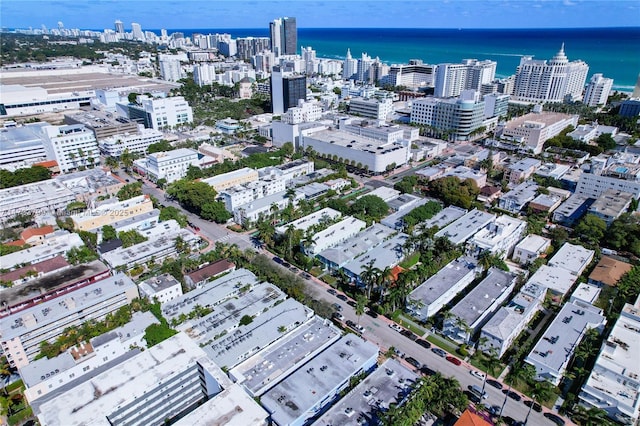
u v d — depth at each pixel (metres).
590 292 169.25
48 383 124.81
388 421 108.00
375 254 195.88
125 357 137.38
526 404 127.19
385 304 166.88
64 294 158.50
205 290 168.25
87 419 105.12
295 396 119.31
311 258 198.50
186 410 127.06
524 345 147.00
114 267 182.38
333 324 156.25
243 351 137.62
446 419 122.25
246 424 103.81
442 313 156.50
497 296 164.50
